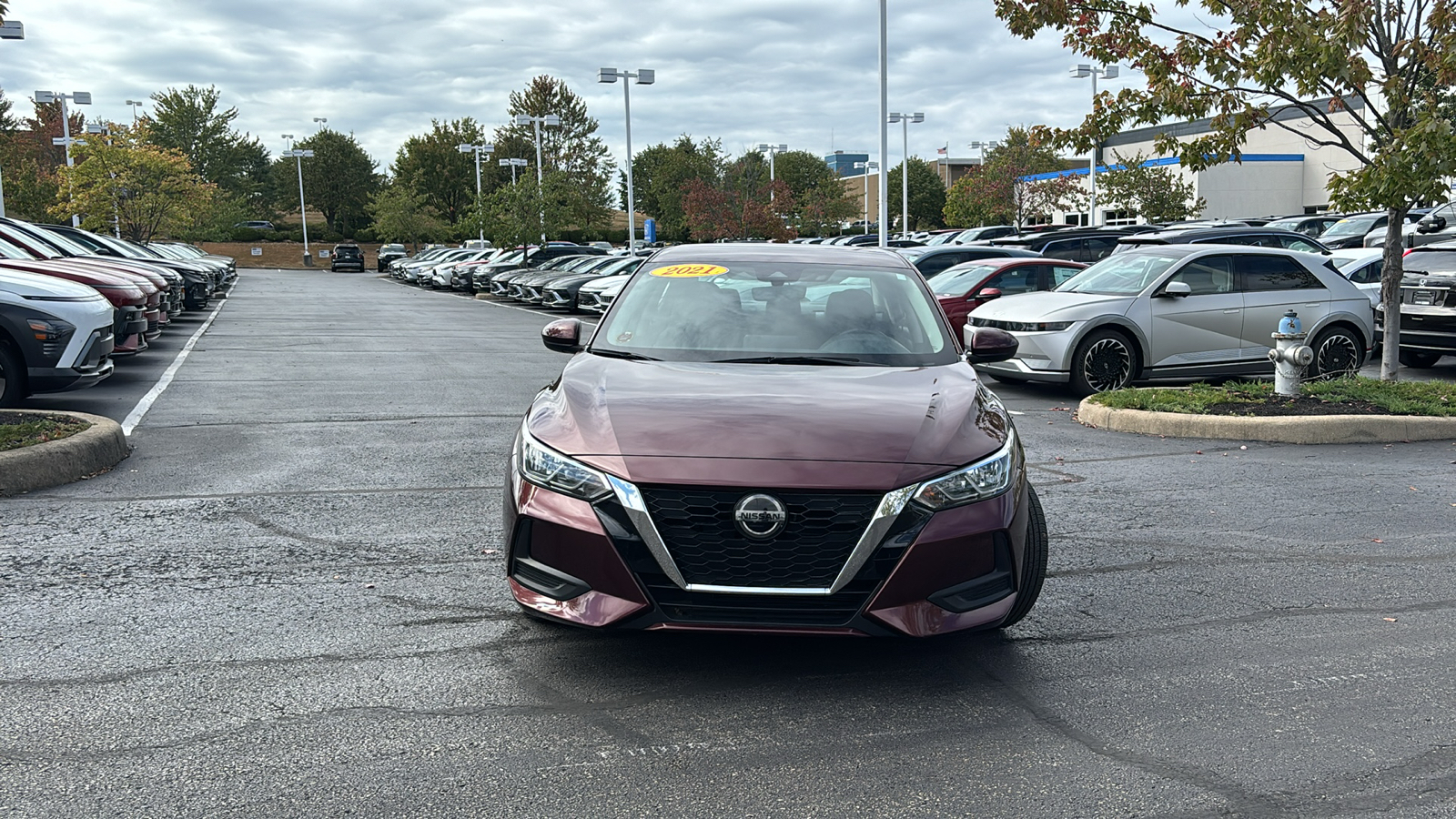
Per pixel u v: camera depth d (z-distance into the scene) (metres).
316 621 4.34
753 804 2.96
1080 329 10.97
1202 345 11.43
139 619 4.33
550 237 42.19
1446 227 17.22
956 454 3.66
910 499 3.48
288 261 79.12
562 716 3.49
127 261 17.78
